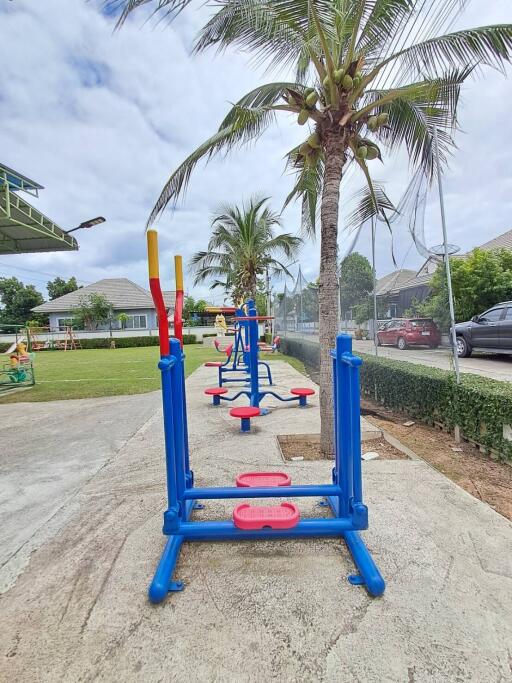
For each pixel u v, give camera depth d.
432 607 1.58
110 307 26.11
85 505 2.68
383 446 3.73
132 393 7.40
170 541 2.01
